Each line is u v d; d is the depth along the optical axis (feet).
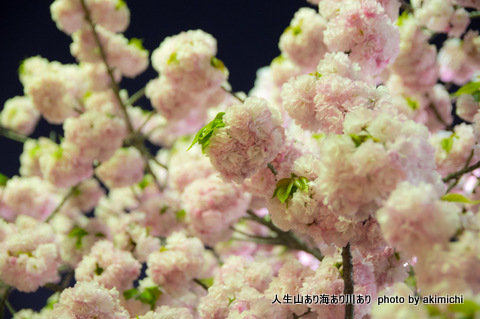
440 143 4.48
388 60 4.03
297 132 4.32
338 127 3.56
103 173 6.08
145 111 7.26
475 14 4.70
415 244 3.05
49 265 4.73
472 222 3.07
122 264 4.62
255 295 3.95
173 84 5.05
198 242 4.78
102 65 5.97
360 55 3.95
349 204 3.23
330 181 3.23
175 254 4.70
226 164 3.54
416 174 3.18
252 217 5.17
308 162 3.67
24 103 7.22
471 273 2.97
